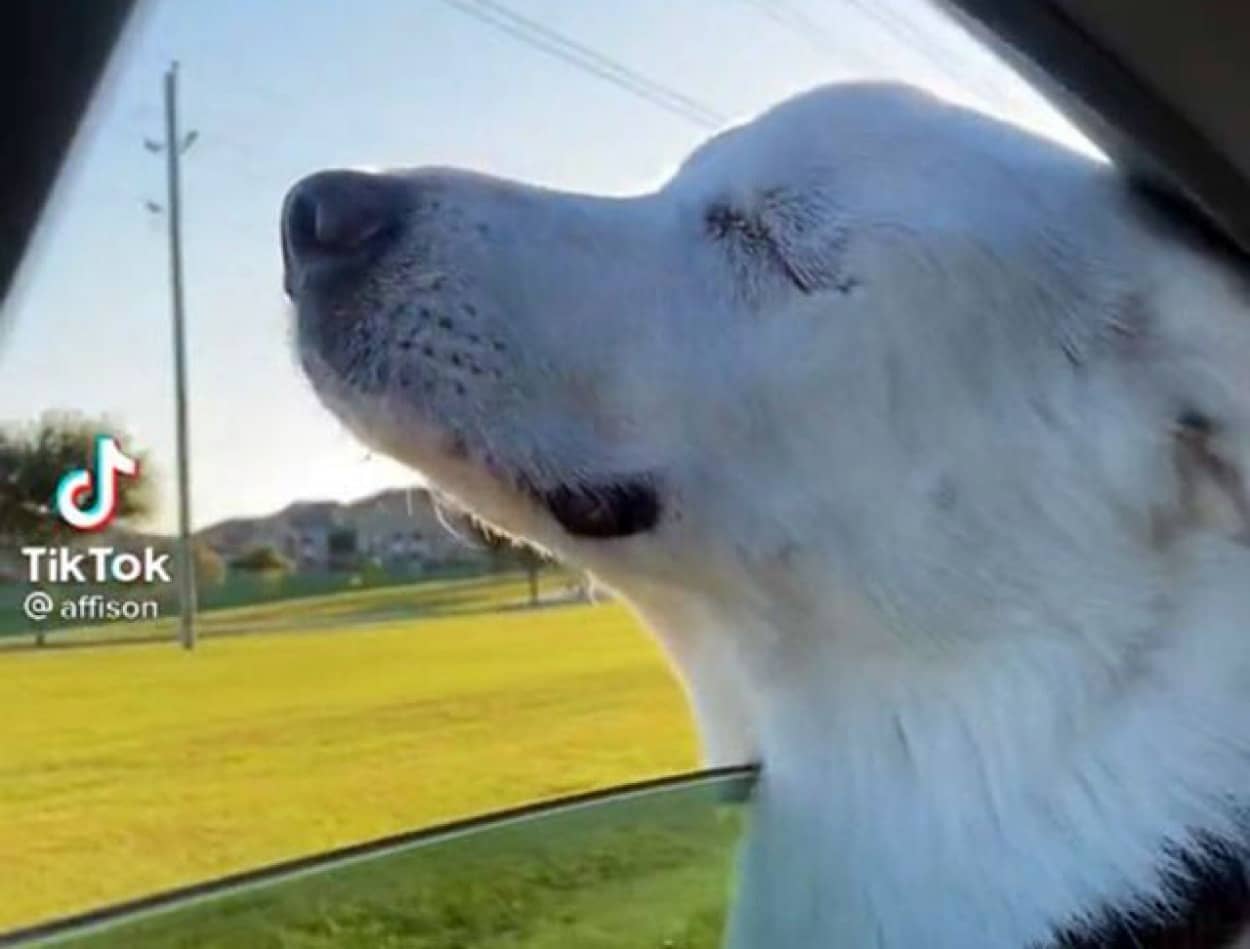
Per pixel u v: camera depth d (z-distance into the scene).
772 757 0.35
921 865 0.32
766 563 0.33
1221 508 0.31
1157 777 0.30
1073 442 0.32
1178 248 0.31
